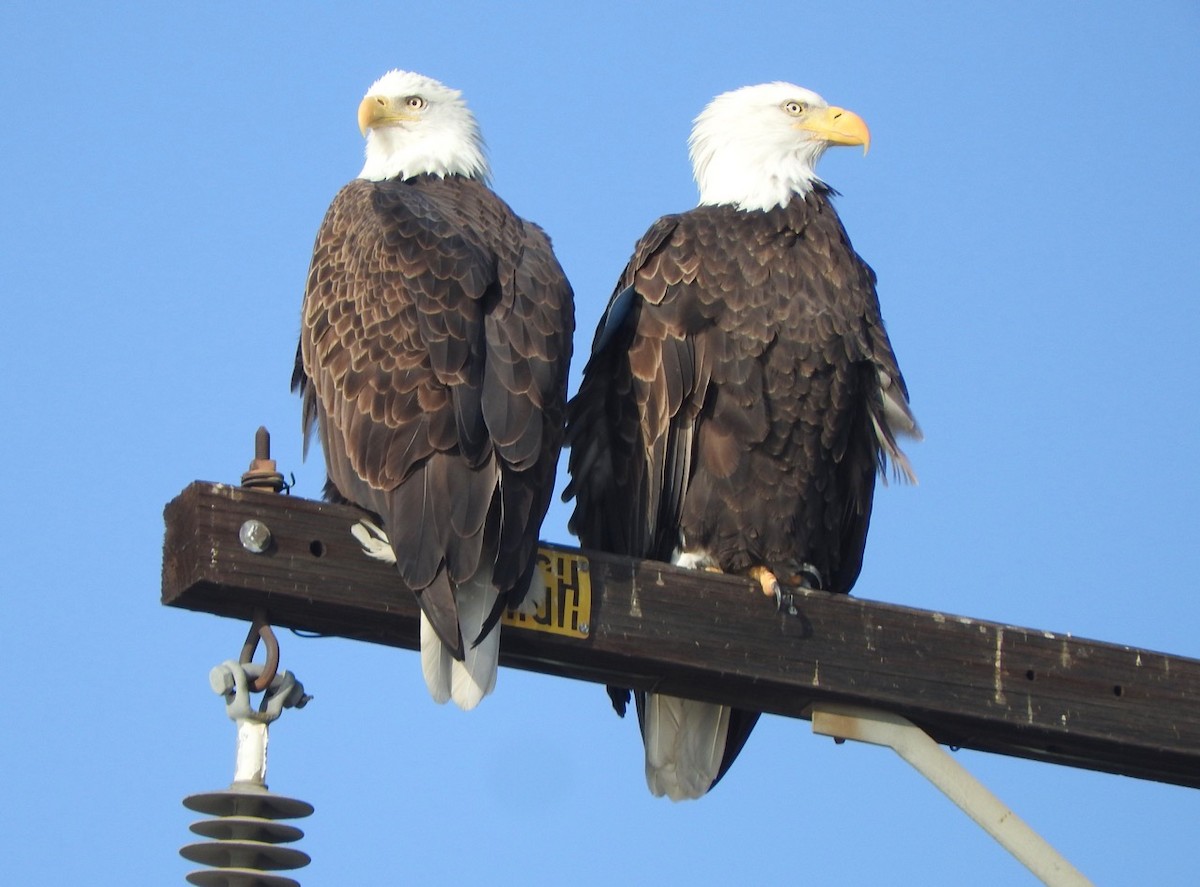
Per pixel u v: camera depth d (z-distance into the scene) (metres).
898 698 10.84
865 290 14.00
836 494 13.96
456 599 10.14
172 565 9.70
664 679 10.76
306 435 12.17
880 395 13.88
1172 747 11.20
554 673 10.78
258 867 8.80
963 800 10.66
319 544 9.80
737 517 13.54
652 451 13.45
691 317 13.58
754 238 13.88
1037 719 11.02
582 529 13.94
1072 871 10.38
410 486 10.55
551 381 11.61
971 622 11.08
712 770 12.84
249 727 9.12
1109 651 11.25
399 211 12.57
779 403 13.53
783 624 10.79
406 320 11.49
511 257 12.54
